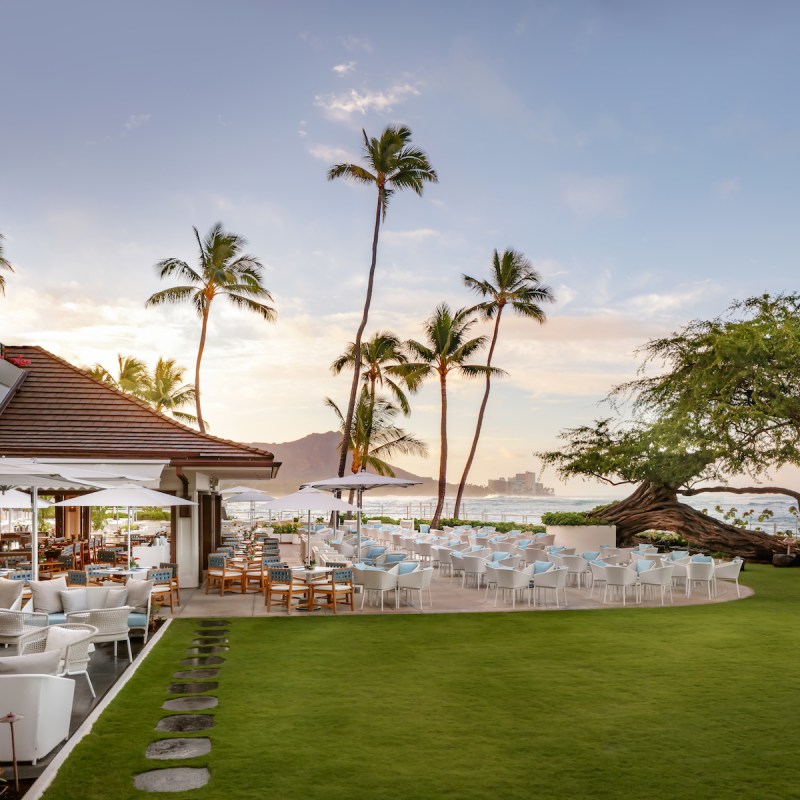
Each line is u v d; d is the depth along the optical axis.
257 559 18.95
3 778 5.97
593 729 7.23
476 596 17.23
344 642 11.73
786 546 25.69
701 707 8.01
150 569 16.45
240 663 10.19
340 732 7.13
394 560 18.30
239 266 42.34
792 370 23.28
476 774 6.04
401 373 43.47
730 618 13.99
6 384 20.72
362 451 45.56
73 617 10.05
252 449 20.08
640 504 28.77
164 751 6.57
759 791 5.67
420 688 8.83
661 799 5.52
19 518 40.34
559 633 12.46
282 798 5.54
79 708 8.01
